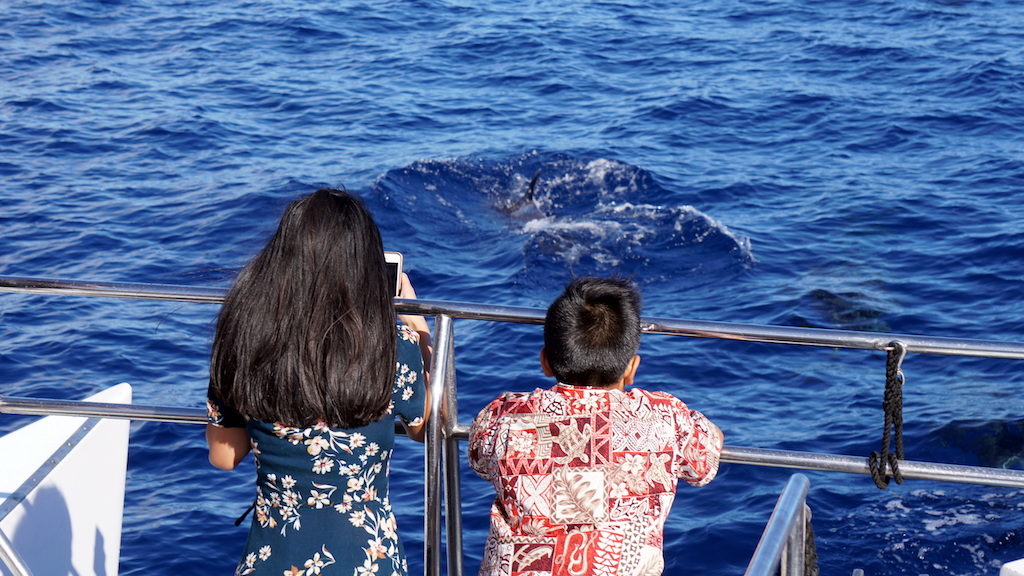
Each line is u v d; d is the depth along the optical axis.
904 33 26.50
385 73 23.92
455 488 3.17
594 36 26.78
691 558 7.93
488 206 17.05
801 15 28.66
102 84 22.61
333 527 2.64
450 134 20.05
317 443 2.61
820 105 21.39
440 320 3.04
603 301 2.73
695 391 10.73
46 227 15.17
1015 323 12.14
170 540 8.27
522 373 10.98
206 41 26.27
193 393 10.76
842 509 8.75
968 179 17.09
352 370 2.51
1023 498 8.88
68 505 4.14
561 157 18.75
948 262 13.92
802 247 14.81
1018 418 10.10
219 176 17.53
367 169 18.06
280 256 2.53
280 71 24.00
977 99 21.31
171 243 14.75
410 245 15.55
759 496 8.77
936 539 8.35
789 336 2.96
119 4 29.36
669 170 18.09
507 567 2.67
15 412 3.42
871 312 12.65
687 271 14.47
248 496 8.96
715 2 30.12
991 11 28.19
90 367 11.20
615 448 2.67
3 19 27.31
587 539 2.63
